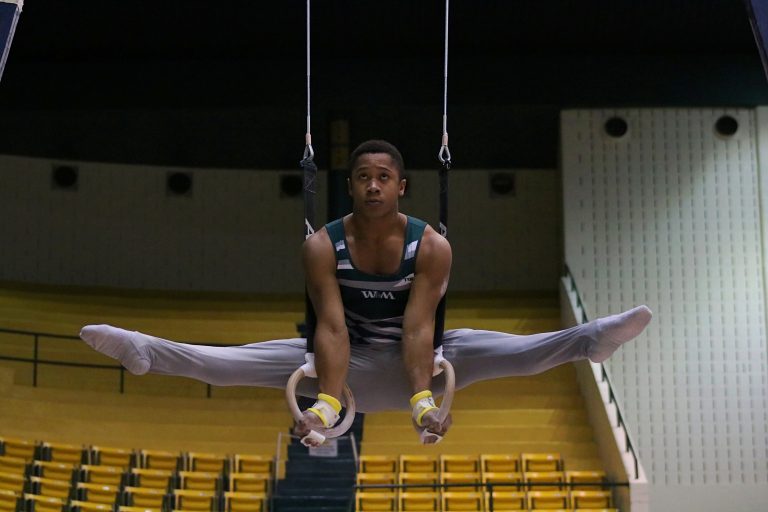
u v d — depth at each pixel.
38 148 21.89
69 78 19.11
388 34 18.61
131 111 19.17
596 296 18.95
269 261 22.72
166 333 19.92
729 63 19.17
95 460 15.13
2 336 18.86
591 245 19.09
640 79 19.11
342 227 5.00
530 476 15.95
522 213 22.64
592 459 16.69
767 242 18.89
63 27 18.45
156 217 22.64
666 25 18.52
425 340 4.91
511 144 21.95
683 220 19.08
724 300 18.81
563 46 19.02
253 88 19.03
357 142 21.48
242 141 21.94
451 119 20.67
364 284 4.96
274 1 18.00
